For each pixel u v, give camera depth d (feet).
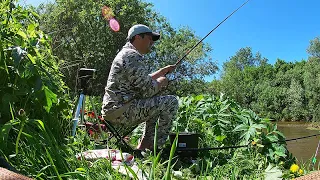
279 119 135.64
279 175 8.96
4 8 8.20
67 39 51.83
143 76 10.77
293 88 132.77
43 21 45.73
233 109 14.64
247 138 12.11
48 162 6.34
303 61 162.09
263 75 164.35
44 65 8.57
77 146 8.77
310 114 125.80
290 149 25.20
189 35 66.18
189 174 8.84
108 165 7.08
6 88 7.28
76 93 11.50
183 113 14.15
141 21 56.75
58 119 8.62
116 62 10.81
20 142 6.66
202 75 66.95
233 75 168.55
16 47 7.30
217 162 10.87
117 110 10.68
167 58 63.05
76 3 51.90
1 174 3.68
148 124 10.92
